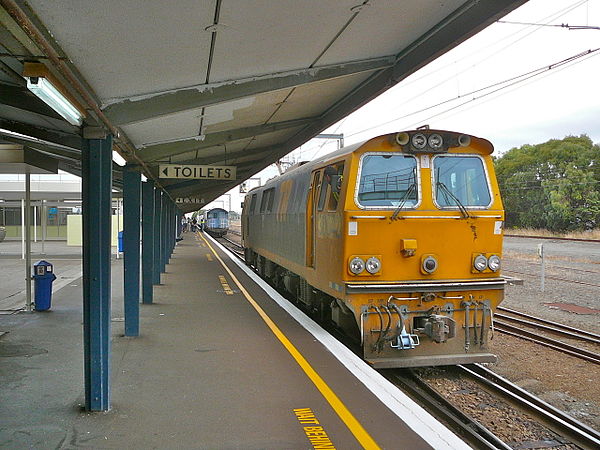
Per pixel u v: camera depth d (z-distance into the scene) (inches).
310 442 172.1
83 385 225.1
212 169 447.8
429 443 171.8
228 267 751.7
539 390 287.6
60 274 630.5
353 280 285.9
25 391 217.3
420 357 283.3
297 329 345.7
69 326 342.0
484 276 301.6
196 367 257.9
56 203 1171.9
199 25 161.0
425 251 292.5
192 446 168.2
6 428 180.2
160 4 136.9
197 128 328.5
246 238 797.9
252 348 295.3
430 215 292.4
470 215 297.0
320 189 347.3
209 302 453.1
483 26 221.1
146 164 392.8
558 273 806.5
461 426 223.5
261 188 660.7
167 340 313.9
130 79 186.2
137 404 205.2
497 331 427.8
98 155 192.2
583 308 530.6
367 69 281.1
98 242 193.2
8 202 1098.7
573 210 1782.7
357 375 245.3
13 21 109.7
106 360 196.9
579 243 1349.7
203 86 227.9
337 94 377.1
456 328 292.0
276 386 229.0
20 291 503.8
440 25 241.6
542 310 524.7
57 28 137.9
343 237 286.5
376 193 291.1
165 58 178.1
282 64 237.8
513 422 235.9
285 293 565.6
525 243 1364.4
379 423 188.1
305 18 184.4
